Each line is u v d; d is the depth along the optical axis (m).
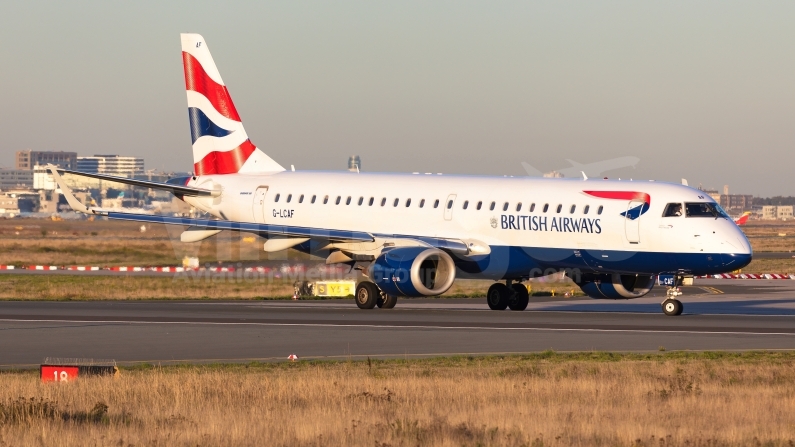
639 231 140.88
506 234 152.12
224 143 188.12
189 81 189.75
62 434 60.81
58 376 83.62
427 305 170.62
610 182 147.62
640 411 68.81
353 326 128.00
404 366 93.75
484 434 60.78
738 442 59.00
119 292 188.50
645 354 101.94
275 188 178.75
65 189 163.00
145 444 58.00
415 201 162.50
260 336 117.38
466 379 82.06
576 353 102.69
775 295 195.75
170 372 88.38
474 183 159.50
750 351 103.81
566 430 61.72
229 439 58.97
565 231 146.50
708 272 138.50
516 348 107.31
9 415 64.75
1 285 199.88
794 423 65.00
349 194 170.38
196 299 180.38
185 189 179.75
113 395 73.44
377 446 56.81
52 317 139.25
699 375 85.81
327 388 76.25
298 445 57.84
